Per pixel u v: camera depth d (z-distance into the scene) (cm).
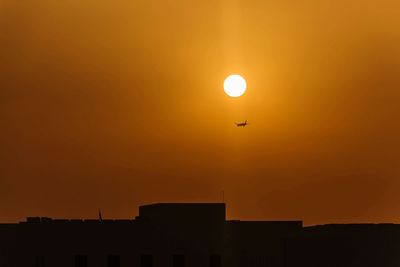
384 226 19488
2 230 18962
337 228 19450
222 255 18562
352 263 18550
